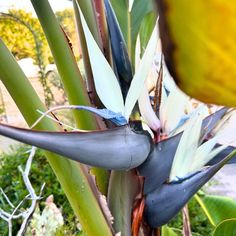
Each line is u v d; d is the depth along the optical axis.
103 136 0.46
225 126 0.55
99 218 0.53
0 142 2.31
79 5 0.55
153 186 0.54
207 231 1.60
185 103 0.54
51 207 0.71
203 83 0.22
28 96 0.48
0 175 1.79
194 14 0.20
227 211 0.90
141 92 0.52
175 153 0.53
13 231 1.44
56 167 0.52
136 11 0.76
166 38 0.21
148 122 0.53
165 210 0.54
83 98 0.55
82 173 0.52
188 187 0.52
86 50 0.56
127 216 0.55
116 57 0.55
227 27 0.20
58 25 0.53
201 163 0.53
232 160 0.57
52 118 0.50
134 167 0.51
